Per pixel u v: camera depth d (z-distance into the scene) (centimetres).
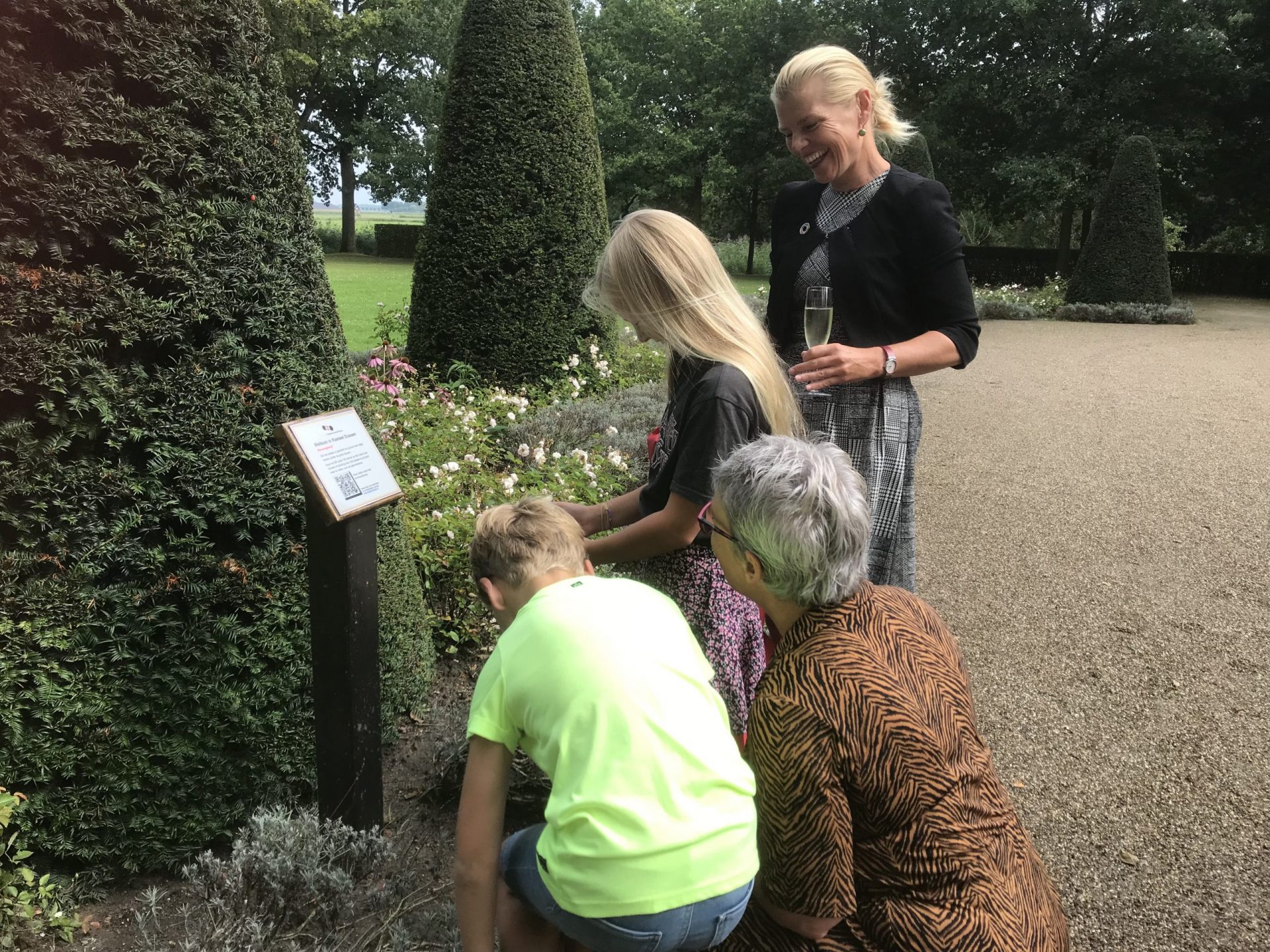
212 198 216
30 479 202
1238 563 471
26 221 193
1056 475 641
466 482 445
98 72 197
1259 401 886
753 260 3159
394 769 273
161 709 222
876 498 235
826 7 2845
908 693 138
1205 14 2120
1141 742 306
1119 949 216
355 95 3816
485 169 650
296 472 195
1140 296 1617
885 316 237
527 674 148
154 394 214
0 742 209
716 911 140
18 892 211
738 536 149
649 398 631
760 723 139
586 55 3366
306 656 239
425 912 208
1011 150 2408
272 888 196
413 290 696
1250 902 231
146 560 216
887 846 137
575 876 140
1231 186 2225
